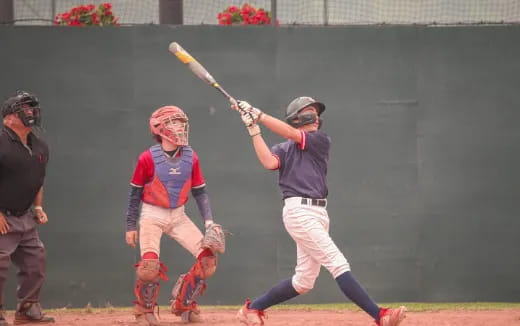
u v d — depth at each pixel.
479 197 32.97
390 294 32.78
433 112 33.16
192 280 24.77
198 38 33.12
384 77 33.19
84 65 32.97
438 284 32.88
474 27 33.31
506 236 32.91
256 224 32.84
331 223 32.84
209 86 33.03
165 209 24.47
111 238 32.75
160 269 24.22
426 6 34.41
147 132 32.97
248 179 32.91
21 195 24.28
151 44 33.09
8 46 32.75
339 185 32.91
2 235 24.33
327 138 20.52
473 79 33.22
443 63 33.25
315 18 34.22
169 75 33.09
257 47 33.12
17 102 23.88
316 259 19.92
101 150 32.88
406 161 33.06
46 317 25.75
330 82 33.12
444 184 33.03
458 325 23.52
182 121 24.47
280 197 32.94
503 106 33.12
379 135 33.09
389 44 33.25
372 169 33.00
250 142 32.97
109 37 33.09
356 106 33.12
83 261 32.66
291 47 33.12
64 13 34.12
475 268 32.91
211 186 32.81
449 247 32.91
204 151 32.91
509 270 32.88
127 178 32.91
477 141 33.12
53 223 32.59
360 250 32.81
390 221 32.91
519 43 33.25
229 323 25.03
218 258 32.72
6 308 32.03
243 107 20.08
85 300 32.50
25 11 34.25
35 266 25.38
